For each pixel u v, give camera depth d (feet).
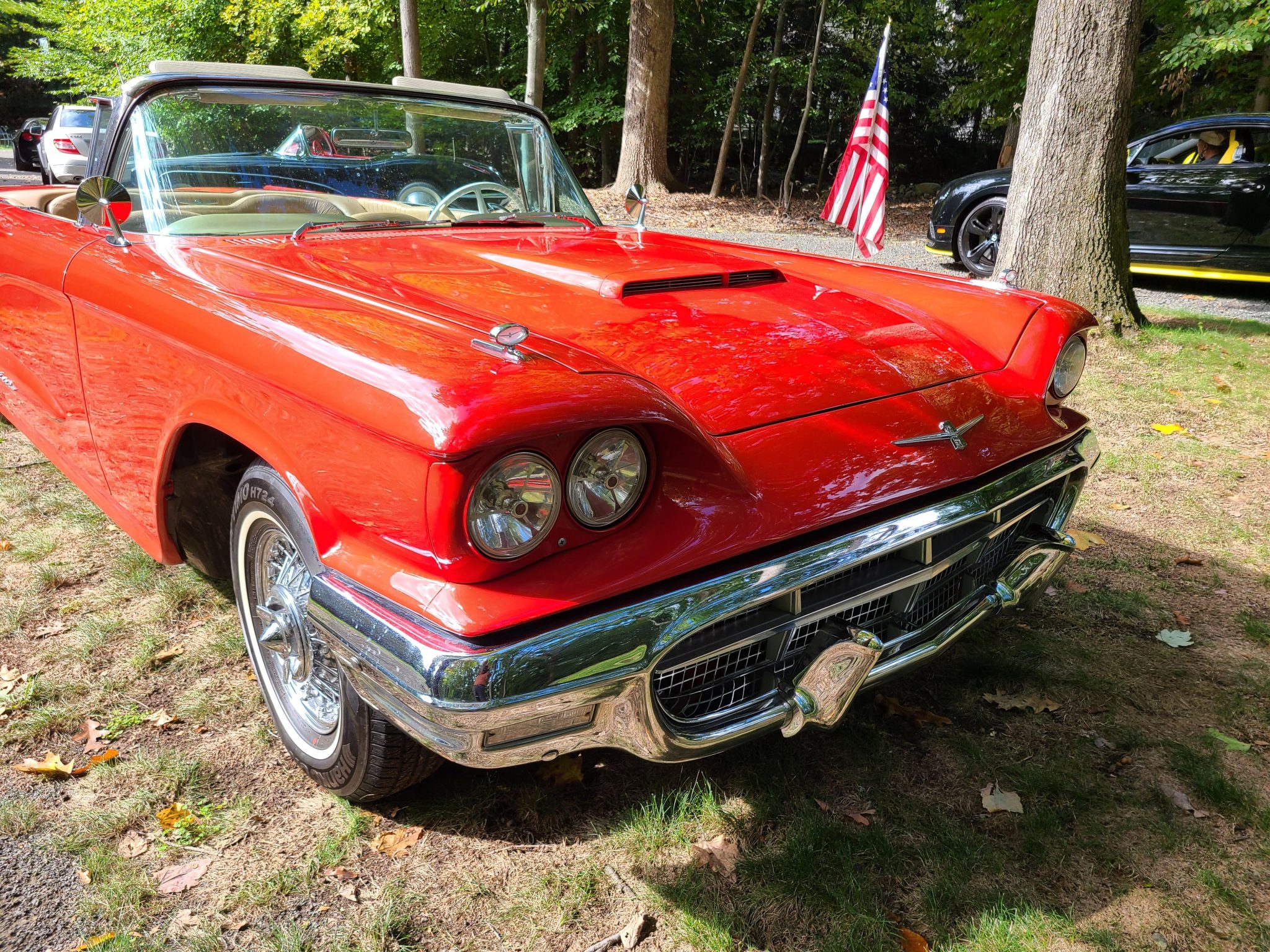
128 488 7.97
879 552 5.63
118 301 7.11
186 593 9.15
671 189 50.67
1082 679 8.17
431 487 4.38
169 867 5.86
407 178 9.59
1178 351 18.53
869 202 19.97
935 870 5.98
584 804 6.52
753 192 60.34
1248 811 6.58
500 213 10.08
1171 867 6.07
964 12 61.05
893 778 6.87
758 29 63.10
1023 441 6.95
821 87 63.26
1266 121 25.23
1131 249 27.37
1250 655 8.63
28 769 6.64
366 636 4.74
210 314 6.11
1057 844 6.25
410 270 7.18
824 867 5.97
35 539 10.19
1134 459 13.53
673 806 6.50
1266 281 25.57
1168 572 10.24
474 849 6.08
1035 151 19.47
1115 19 17.99
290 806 6.43
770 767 6.92
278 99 8.79
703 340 6.55
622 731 5.07
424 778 6.19
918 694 7.96
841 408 6.21
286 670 6.79
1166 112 46.96
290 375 5.23
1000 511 6.75
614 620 4.73
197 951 5.22
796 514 5.38
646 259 8.20
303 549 5.58
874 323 7.69
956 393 6.95
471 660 4.42
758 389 6.07
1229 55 38.01
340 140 9.13
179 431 6.70
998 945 5.43
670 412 4.97
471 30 60.59
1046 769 7.00
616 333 6.37
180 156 8.25
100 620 8.68
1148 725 7.59
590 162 64.90
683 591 4.95
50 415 9.59
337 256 7.41
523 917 5.56
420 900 5.66
